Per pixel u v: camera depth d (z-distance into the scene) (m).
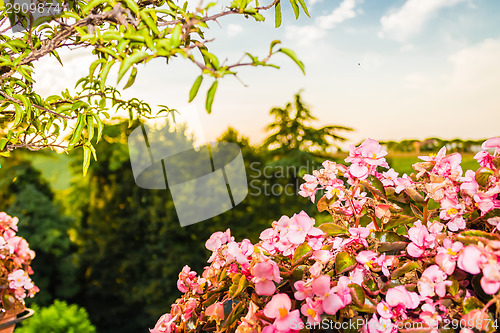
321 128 8.37
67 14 0.97
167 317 1.31
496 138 1.03
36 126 1.41
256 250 1.08
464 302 0.90
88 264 5.62
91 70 0.92
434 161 1.13
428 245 1.01
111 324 5.52
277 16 1.15
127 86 0.88
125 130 5.63
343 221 1.18
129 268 5.41
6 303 1.74
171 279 5.30
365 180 1.12
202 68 0.72
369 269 1.03
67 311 4.12
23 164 5.78
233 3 0.95
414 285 0.98
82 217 5.68
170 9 1.04
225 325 1.09
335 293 0.98
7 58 1.09
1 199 5.62
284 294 1.00
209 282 1.30
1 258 1.81
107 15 0.87
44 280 5.46
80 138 1.29
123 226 5.46
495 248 0.83
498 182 1.03
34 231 5.48
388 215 1.08
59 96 1.34
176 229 5.30
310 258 1.09
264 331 0.99
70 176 5.89
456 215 1.06
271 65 0.74
